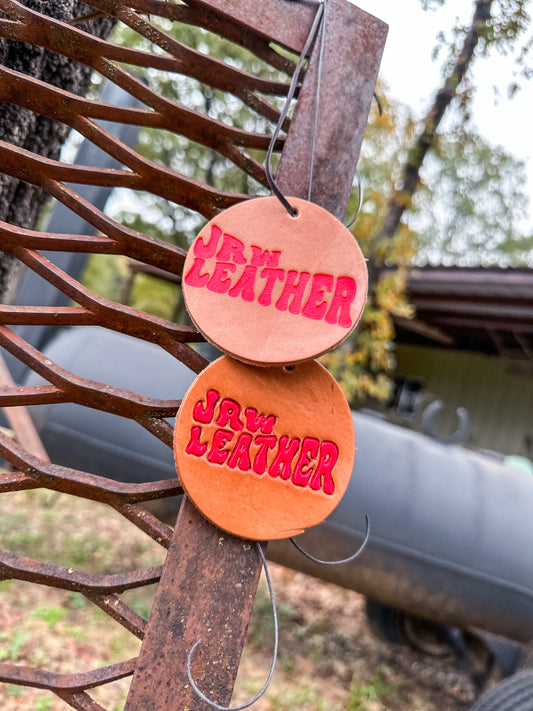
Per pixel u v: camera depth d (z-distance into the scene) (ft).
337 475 2.95
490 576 8.76
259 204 2.91
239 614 2.98
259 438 2.89
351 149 3.29
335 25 3.29
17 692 7.73
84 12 4.73
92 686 3.08
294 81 3.14
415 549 8.67
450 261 77.41
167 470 8.12
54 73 4.91
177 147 42.04
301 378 2.95
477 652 10.30
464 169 65.16
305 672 10.59
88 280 48.34
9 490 3.13
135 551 13.43
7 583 10.42
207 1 3.18
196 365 3.22
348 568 8.86
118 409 3.18
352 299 2.85
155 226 45.06
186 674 2.91
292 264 2.87
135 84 3.24
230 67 3.37
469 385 28.22
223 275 2.84
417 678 11.57
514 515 9.06
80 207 3.17
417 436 10.00
